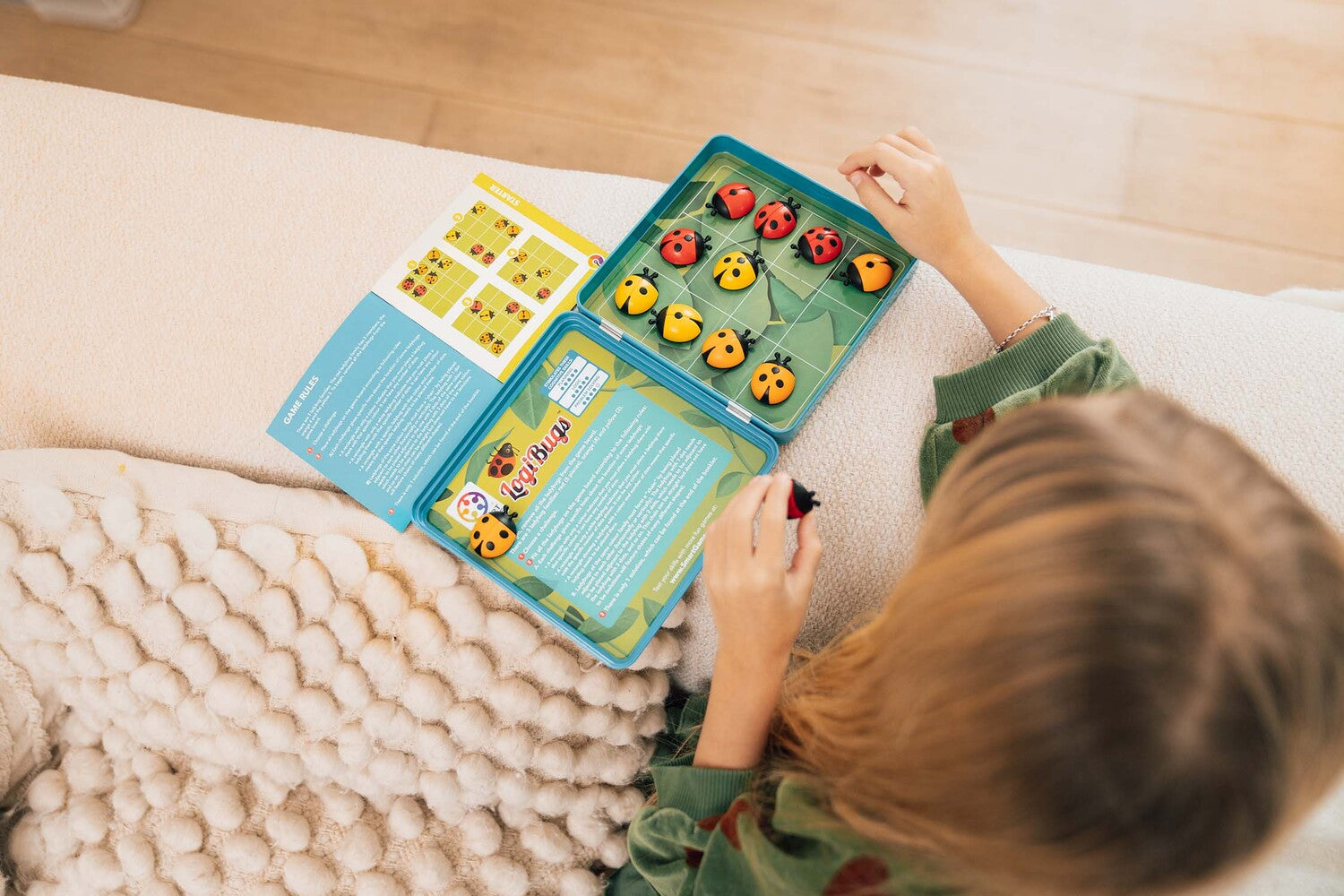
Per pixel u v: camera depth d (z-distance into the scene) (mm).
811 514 613
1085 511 373
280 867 767
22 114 836
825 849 504
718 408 720
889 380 752
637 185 824
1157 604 344
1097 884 382
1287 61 1280
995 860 406
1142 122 1277
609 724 749
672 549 710
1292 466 704
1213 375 729
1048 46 1303
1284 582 349
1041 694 356
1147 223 1255
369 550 741
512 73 1337
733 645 585
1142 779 344
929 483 707
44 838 787
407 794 770
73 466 751
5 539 748
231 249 807
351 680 732
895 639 438
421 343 765
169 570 742
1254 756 341
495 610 731
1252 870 379
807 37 1324
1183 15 1300
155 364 787
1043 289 768
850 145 1294
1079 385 650
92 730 812
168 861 771
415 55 1348
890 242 760
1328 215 1246
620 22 1339
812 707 552
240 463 787
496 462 726
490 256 785
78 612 750
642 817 647
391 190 825
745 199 768
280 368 785
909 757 418
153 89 1352
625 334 727
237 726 759
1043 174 1271
